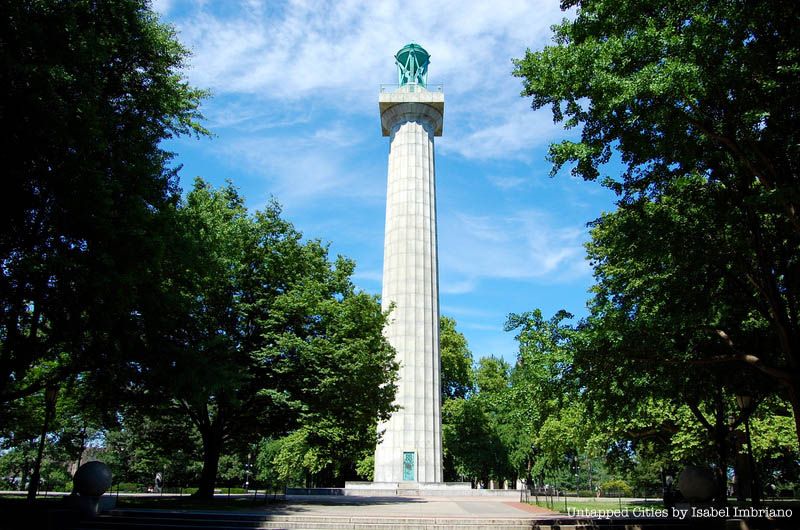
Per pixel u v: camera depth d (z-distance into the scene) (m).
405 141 53.31
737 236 17.14
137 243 17.11
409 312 48.22
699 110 14.03
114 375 21.84
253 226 32.12
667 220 17.14
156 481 65.88
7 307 16.94
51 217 16.39
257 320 29.97
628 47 14.20
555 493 52.22
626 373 18.59
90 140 15.76
